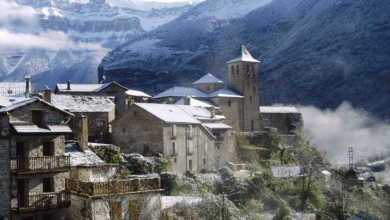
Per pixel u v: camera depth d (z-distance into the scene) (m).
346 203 60.03
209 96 98.88
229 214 42.53
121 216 32.91
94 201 31.28
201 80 104.38
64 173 35.31
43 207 32.41
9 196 32.16
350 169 78.50
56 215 33.88
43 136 34.84
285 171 65.50
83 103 66.94
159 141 59.00
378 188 73.81
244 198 53.84
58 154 35.69
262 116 108.38
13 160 32.59
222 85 104.69
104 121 66.50
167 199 41.81
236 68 105.31
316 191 59.53
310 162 68.12
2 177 32.09
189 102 85.69
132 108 62.53
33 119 35.22
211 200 42.22
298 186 60.44
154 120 59.78
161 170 55.22
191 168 64.38
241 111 102.69
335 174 77.75
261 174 61.91
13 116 34.03
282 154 84.19
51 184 34.56
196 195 47.59
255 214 49.16
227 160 76.25
